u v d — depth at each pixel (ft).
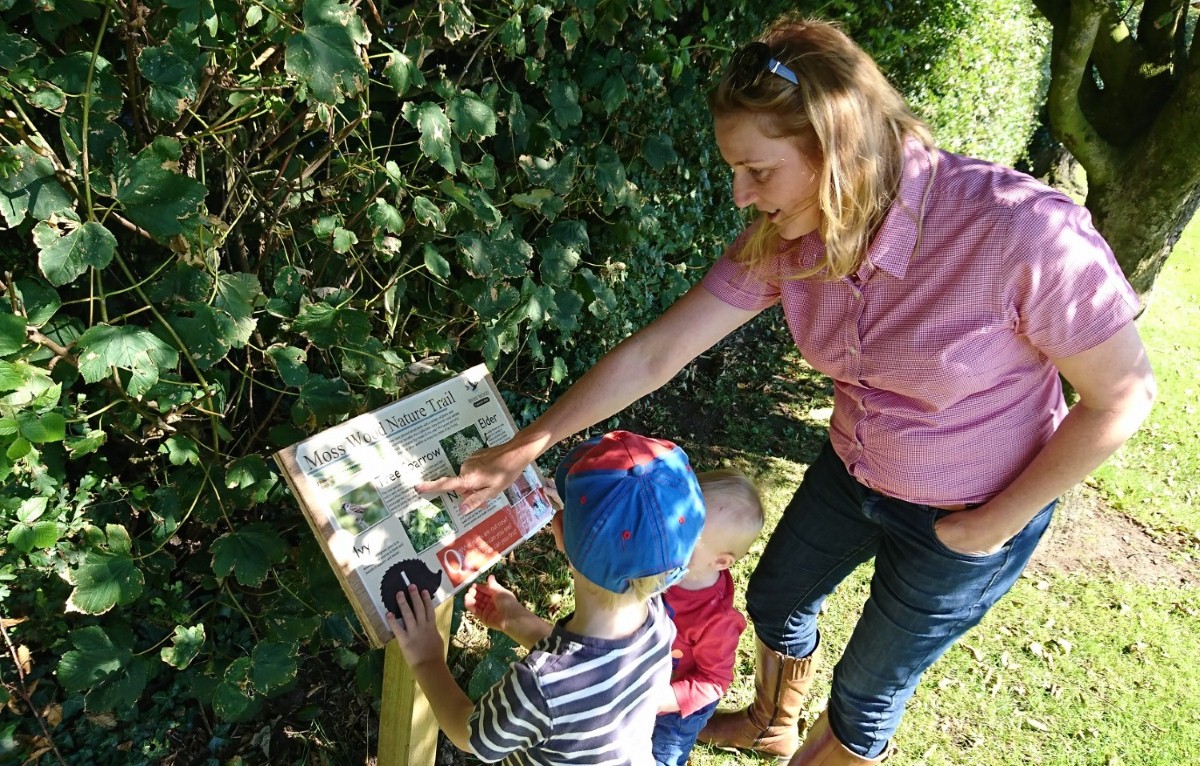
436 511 4.84
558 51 8.05
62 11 4.31
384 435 4.80
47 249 4.08
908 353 4.45
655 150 9.09
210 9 4.32
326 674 7.47
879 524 5.41
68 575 4.87
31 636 6.11
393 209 5.71
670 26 10.21
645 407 13.02
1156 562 11.54
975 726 8.53
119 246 5.78
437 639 4.68
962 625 5.40
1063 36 9.50
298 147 6.54
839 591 10.16
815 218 4.27
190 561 6.47
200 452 6.12
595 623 4.47
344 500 4.49
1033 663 9.43
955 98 18.69
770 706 7.39
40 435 3.97
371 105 6.69
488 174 6.25
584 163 8.41
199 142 5.11
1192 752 8.43
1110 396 4.10
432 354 7.31
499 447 5.08
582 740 4.41
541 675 4.29
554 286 7.79
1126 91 9.92
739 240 5.21
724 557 5.91
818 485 6.14
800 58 3.71
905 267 4.24
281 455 4.35
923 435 4.77
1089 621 10.20
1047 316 3.99
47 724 6.22
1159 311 21.61
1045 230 3.87
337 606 5.76
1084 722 8.70
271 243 6.25
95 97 4.30
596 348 10.85
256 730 6.85
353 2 5.42
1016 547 5.06
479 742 4.33
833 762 6.28
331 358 6.90
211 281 4.82
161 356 4.44
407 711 5.38
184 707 6.75
